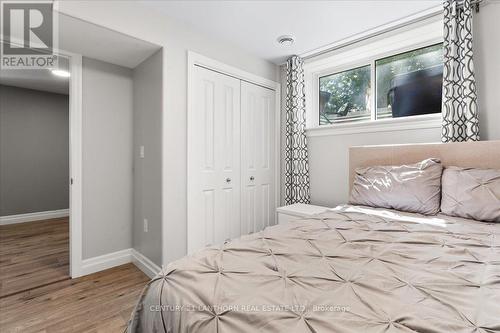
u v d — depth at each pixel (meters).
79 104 2.27
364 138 2.45
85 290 2.00
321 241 1.04
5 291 1.98
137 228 2.54
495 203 1.38
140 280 2.19
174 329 0.64
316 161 2.81
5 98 4.00
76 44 2.04
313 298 0.62
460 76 1.83
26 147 4.19
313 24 2.20
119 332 1.51
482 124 1.81
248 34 2.38
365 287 0.67
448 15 1.86
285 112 3.10
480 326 0.50
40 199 4.32
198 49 2.30
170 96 2.12
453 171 1.64
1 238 3.29
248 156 2.81
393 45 2.31
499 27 1.75
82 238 2.31
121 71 2.54
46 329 1.53
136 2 1.91
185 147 2.23
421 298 0.61
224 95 2.56
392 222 1.37
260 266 0.79
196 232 2.31
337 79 2.82
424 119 2.07
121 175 2.57
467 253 0.92
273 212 3.10
